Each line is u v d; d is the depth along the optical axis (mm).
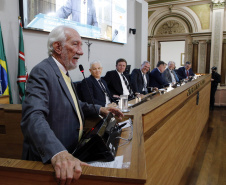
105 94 2910
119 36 4898
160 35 8328
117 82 3617
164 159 1819
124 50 5328
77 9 3557
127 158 870
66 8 3324
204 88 4547
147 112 1451
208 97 5457
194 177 2721
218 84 7531
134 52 5863
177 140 2271
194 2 7508
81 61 3844
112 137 1006
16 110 1719
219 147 3754
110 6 4449
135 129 1151
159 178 1690
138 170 699
